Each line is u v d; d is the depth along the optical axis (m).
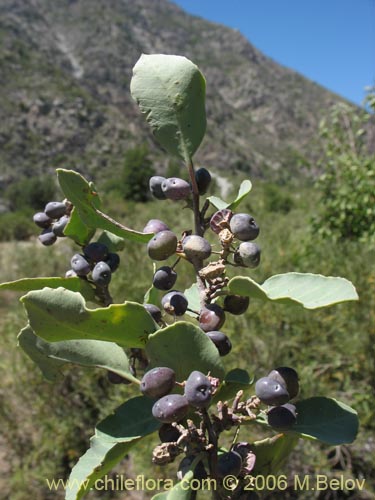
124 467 4.74
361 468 4.41
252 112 129.88
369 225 7.91
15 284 1.28
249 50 154.50
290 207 17.94
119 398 4.77
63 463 5.14
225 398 1.21
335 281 1.00
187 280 6.04
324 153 8.63
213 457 1.05
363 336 4.94
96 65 100.75
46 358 1.24
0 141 62.88
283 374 1.10
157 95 1.20
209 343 1.05
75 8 126.25
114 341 1.09
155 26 146.62
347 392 4.65
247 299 1.19
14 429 5.11
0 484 4.86
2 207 49.91
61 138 68.69
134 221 11.77
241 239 1.12
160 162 71.38
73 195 1.22
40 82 76.50
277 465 1.26
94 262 1.38
